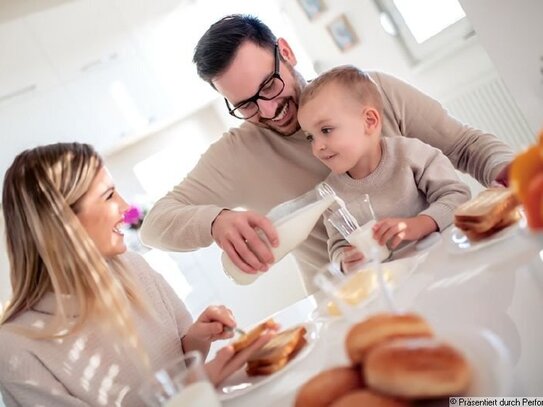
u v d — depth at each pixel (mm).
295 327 809
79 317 854
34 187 892
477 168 1189
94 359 846
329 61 2840
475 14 1457
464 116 2289
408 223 959
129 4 2938
